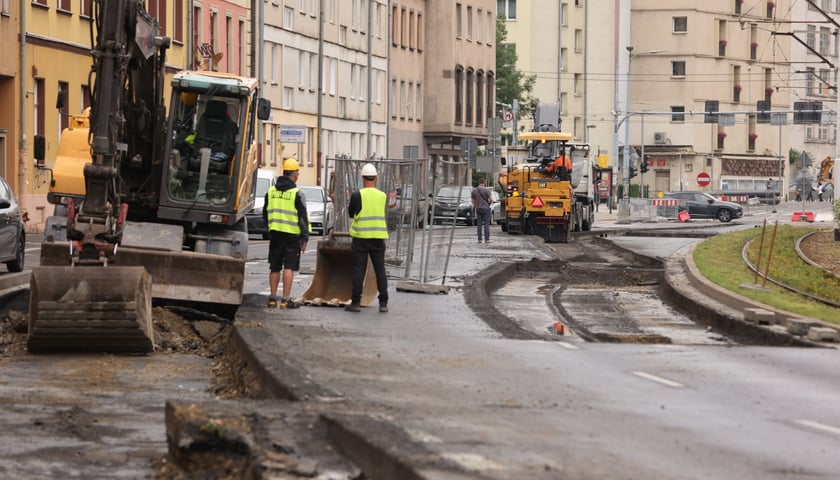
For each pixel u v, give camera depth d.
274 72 133.50
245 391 26.67
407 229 48.38
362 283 39.97
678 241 95.50
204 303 39.44
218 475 18.34
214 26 122.00
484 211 86.50
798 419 21.91
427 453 17.34
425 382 25.12
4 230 50.12
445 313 40.03
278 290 47.81
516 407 22.27
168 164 45.53
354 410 21.03
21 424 23.05
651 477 16.67
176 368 30.56
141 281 32.56
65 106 95.00
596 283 59.44
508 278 61.06
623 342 37.03
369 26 145.38
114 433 22.41
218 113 46.06
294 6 138.25
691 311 45.38
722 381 26.56
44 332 31.94
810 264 60.38
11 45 85.88
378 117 164.62
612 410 22.27
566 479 16.22
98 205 34.97
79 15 96.88
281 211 40.50
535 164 102.94
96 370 29.94
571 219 102.31
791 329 36.28
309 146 143.50
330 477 17.25
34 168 89.56
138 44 37.31
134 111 41.16
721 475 17.00
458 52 182.00
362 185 46.97
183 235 45.47
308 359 27.92
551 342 33.44
